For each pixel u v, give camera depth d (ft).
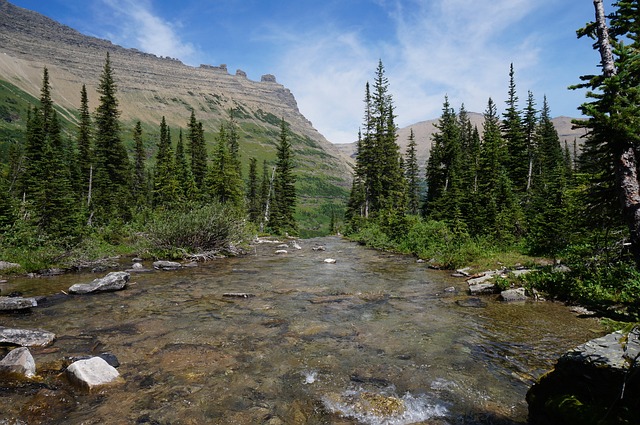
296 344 28.43
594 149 16.35
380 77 188.34
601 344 18.25
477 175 142.72
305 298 44.11
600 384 15.71
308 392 20.62
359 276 59.93
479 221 89.66
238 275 60.95
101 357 24.49
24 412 18.02
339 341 29.14
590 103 15.57
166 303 41.04
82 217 96.17
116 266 67.21
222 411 18.53
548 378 18.33
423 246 91.04
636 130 14.05
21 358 22.58
